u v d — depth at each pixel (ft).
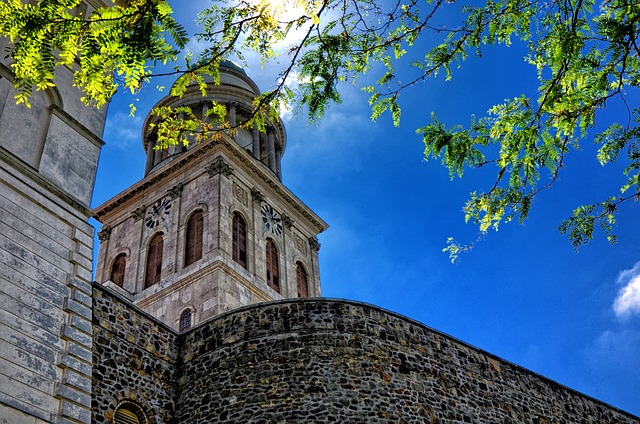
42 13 30.22
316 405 63.05
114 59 31.07
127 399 61.72
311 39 36.94
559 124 38.81
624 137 40.42
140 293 131.13
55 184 61.00
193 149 146.20
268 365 66.03
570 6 36.17
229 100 168.86
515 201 41.39
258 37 35.01
